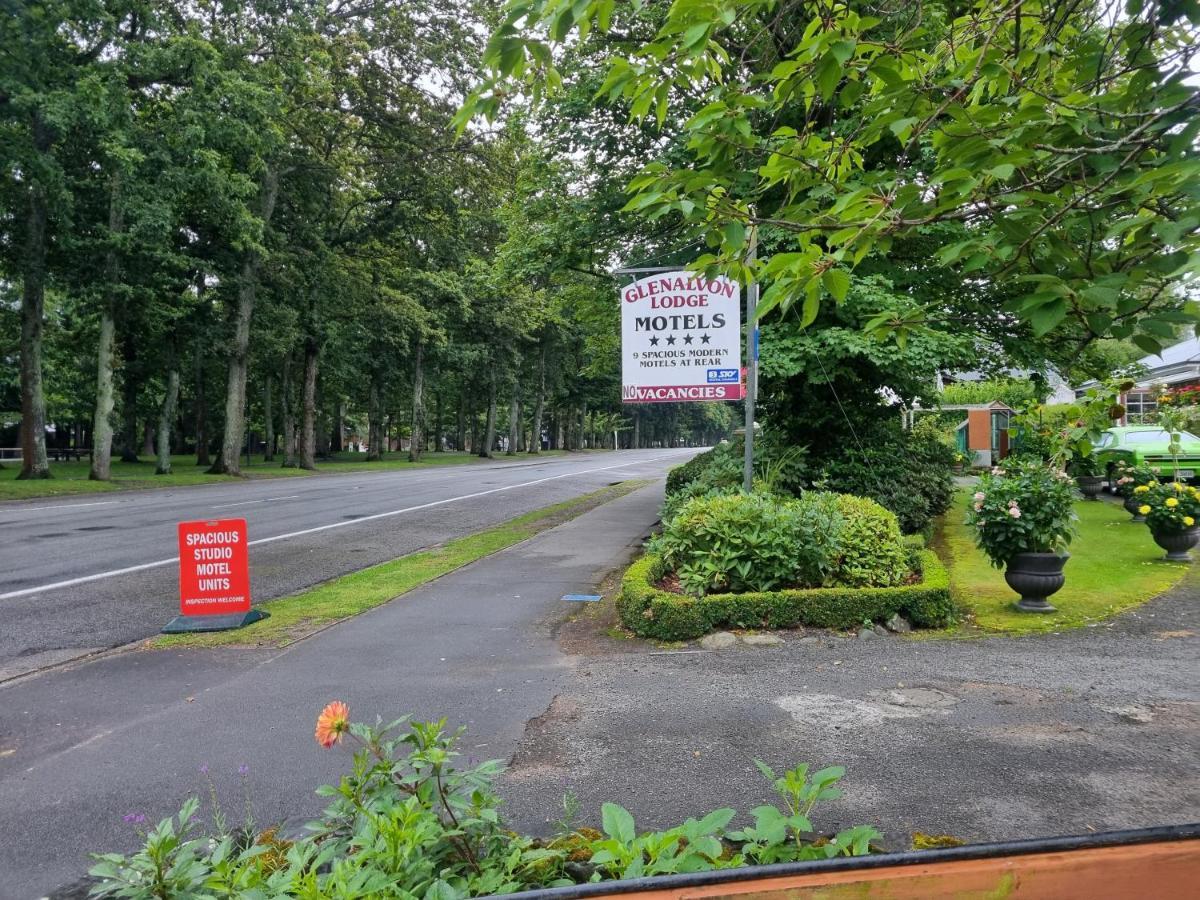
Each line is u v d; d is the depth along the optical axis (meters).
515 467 42.50
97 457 26.83
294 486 27.56
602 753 4.21
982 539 7.47
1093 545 11.15
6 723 4.95
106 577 10.20
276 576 10.31
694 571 7.26
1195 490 9.80
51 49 22.20
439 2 28.20
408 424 77.62
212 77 23.94
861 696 5.05
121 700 5.36
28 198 24.17
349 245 36.19
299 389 49.56
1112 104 2.26
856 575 7.18
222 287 32.28
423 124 30.22
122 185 23.33
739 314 10.37
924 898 1.67
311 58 26.66
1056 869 1.69
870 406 12.56
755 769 3.95
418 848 2.21
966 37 2.89
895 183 2.34
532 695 5.24
